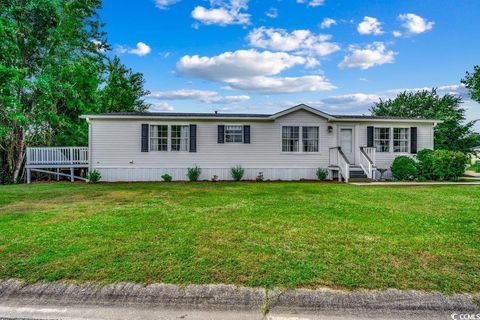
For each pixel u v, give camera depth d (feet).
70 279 9.93
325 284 9.63
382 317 8.20
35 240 13.78
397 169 45.83
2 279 9.97
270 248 12.82
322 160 48.65
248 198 26.84
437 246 13.12
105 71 78.74
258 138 48.03
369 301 8.81
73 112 61.05
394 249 12.69
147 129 46.42
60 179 53.26
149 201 25.46
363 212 20.33
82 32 62.23
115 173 46.26
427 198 26.63
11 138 53.83
